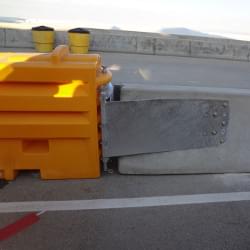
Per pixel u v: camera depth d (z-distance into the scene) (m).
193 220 3.29
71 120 3.75
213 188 3.87
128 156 4.04
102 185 3.84
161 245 2.95
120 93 3.97
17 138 3.76
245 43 16.67
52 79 3.62
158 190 3.78
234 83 11.45
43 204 3.46
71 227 3.13
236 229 3.19
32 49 14.43
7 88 3.64
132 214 3.35
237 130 4.11
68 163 3.89
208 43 15.60
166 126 3.97
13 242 2.92
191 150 4.09
